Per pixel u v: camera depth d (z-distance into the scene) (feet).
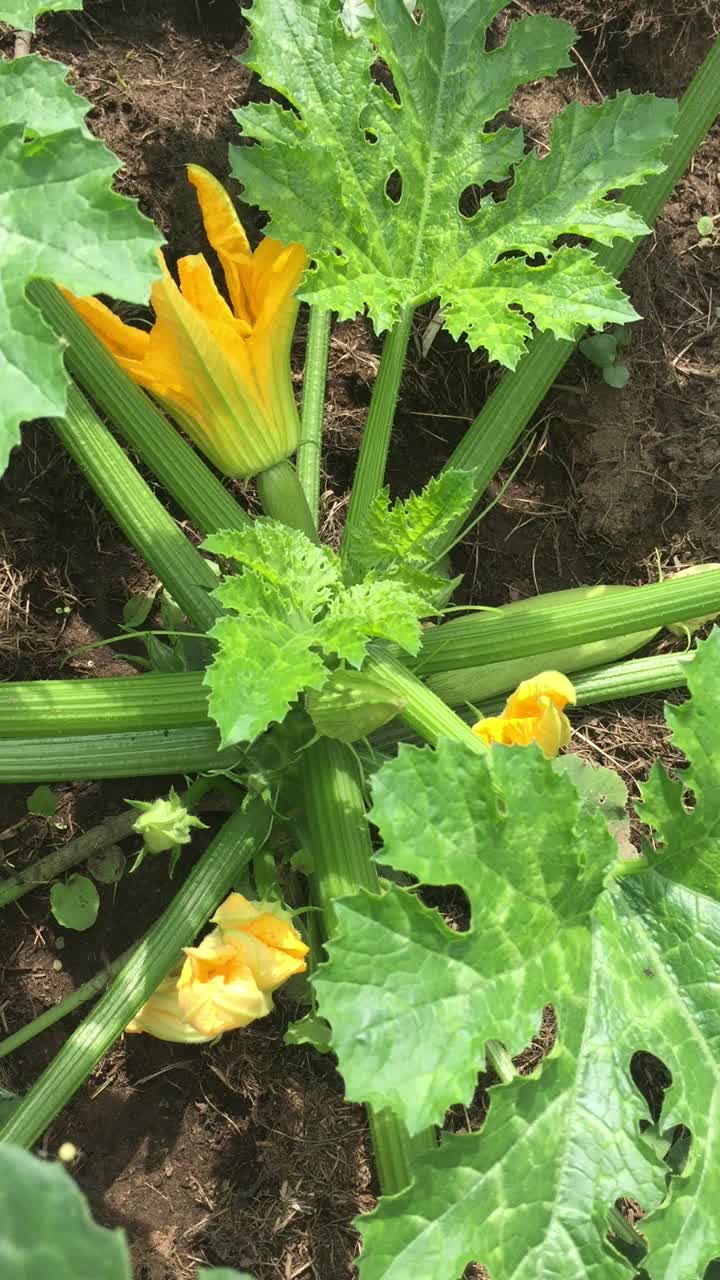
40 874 2.25
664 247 2.64
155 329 1.99
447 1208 1.69
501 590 2.55
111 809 2.33
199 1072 2.28
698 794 1.87
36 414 1.62
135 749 2.05
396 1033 1.65
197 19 2.48
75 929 2.27
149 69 2.44
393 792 1.69
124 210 1.65
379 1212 1.67
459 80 2.10
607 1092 1.78
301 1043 2.17
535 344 2.29
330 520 2.50
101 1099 2.25
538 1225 1.72
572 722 2.49
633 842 2.47
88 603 2.38
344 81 2.05
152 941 2.03
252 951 1.89
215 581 2.13
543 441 2.57
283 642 1.85
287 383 2.11
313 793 2.03
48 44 2.40
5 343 1.65
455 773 1.72
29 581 2.35
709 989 1.88
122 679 1.99
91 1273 1.05
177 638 2.23
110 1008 1.99
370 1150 2.29
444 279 2.12
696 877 1.91
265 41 2.02
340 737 1.95
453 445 2.56
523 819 1.74
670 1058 1.82
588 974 1.82
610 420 2.57
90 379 2.04
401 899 1.68
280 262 2.04
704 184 2.69
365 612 1.92
